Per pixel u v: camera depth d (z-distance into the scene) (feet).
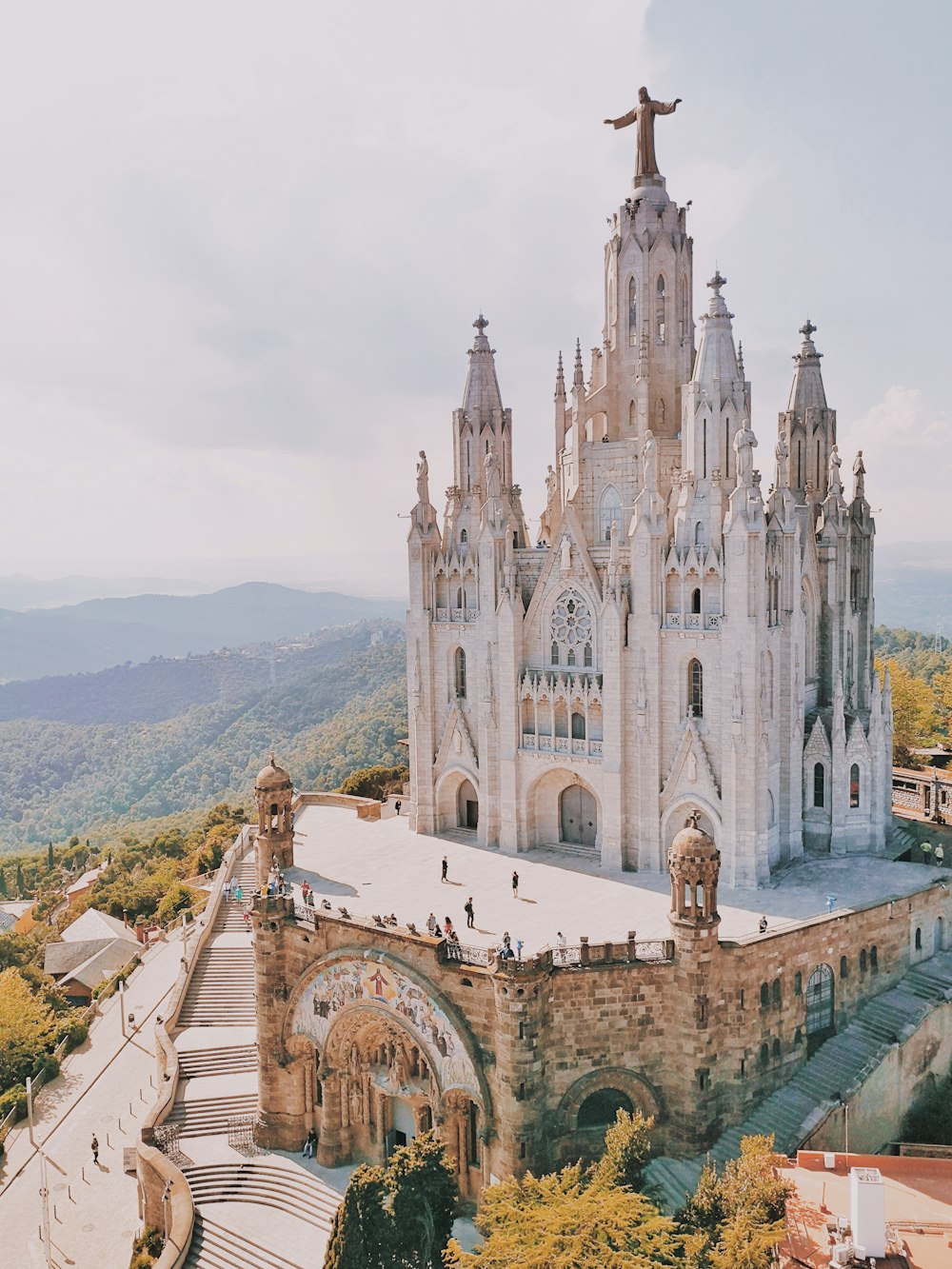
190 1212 181.78
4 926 468.34
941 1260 137.08
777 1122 181.57
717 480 222.07
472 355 277.23
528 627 257.14
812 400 261.03
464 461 274.57
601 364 269.03
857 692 260.21
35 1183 223.92
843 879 221.25
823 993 197.36
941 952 221.25
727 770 217.97
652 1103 181.78
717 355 223.10
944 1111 196.54
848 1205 149.18
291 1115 207.41
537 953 181.37
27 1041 278.26
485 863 249.55
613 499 254.88
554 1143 179.52
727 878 219.41
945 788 276.62
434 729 280.51
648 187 254.68
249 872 301.63
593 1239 131.54
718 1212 147.74
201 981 251.19
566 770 249.34
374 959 192.34
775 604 223.10
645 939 190.39
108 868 545.85
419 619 276.82
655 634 227.81
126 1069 276.41
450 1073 184.44
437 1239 147.95
